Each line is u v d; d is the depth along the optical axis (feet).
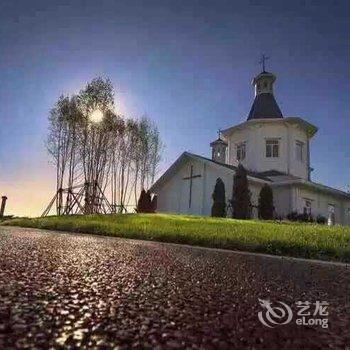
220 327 8.28
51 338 6.72
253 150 109.91
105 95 110.93
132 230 45.98
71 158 110.63
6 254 19.48
